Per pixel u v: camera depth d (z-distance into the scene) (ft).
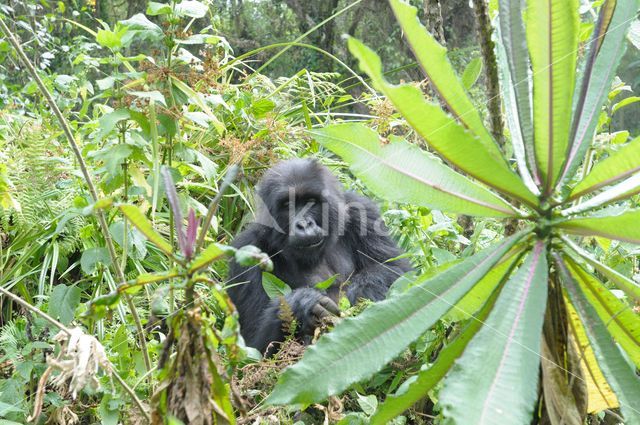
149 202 14.16
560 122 7.08
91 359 7.30
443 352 7.12
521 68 7.55
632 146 6.57
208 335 6.95
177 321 7.04
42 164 16.96
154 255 17.70
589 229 7.09
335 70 48.75
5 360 12.76
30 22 31.86
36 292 17.56
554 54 6.87
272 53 49.52
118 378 8.13
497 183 7.17
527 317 6.64
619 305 7.47
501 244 7.29
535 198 7.23
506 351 6.40
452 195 7.43
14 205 14.70
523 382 6.18
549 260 7.53
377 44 48.75
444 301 6.98
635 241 6.81
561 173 7.37
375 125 20.61
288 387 6.83
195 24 47.98
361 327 6.95
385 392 12.91
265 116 21.16
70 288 12.26
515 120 8.16
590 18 14.90
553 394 7.23
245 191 20.22
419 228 13.69
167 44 12.95
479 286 7.84
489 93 10.11
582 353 7.52
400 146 7.48
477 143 6.83
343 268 18.79
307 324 14.78
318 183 17.62
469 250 12.34
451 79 7.12
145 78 12.91
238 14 50.01
